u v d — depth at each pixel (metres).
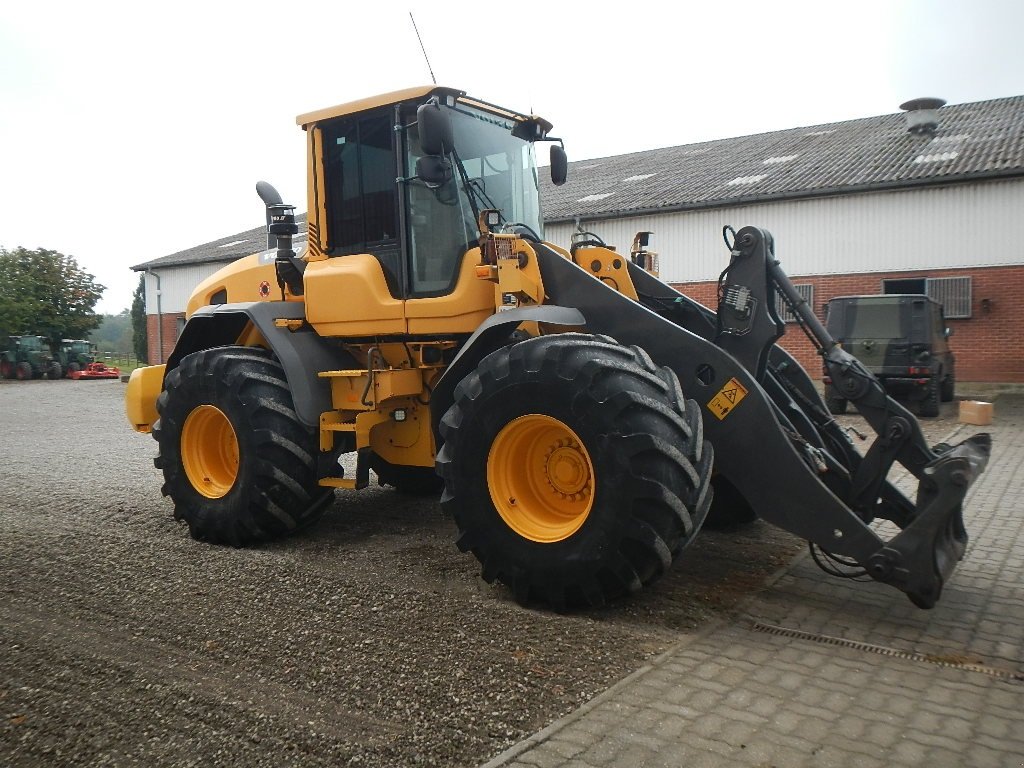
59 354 30.58
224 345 6.32
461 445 4.25
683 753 2.74
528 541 4.08
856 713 3.03
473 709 3.06
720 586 4.50
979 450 4.28
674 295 5.28
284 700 3.15
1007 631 3.86
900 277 17.30
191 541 5.60
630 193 21.45
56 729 2.96
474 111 5.26
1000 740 2.84
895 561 3.74
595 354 3.91
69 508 6.68
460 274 4.99
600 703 3.09
